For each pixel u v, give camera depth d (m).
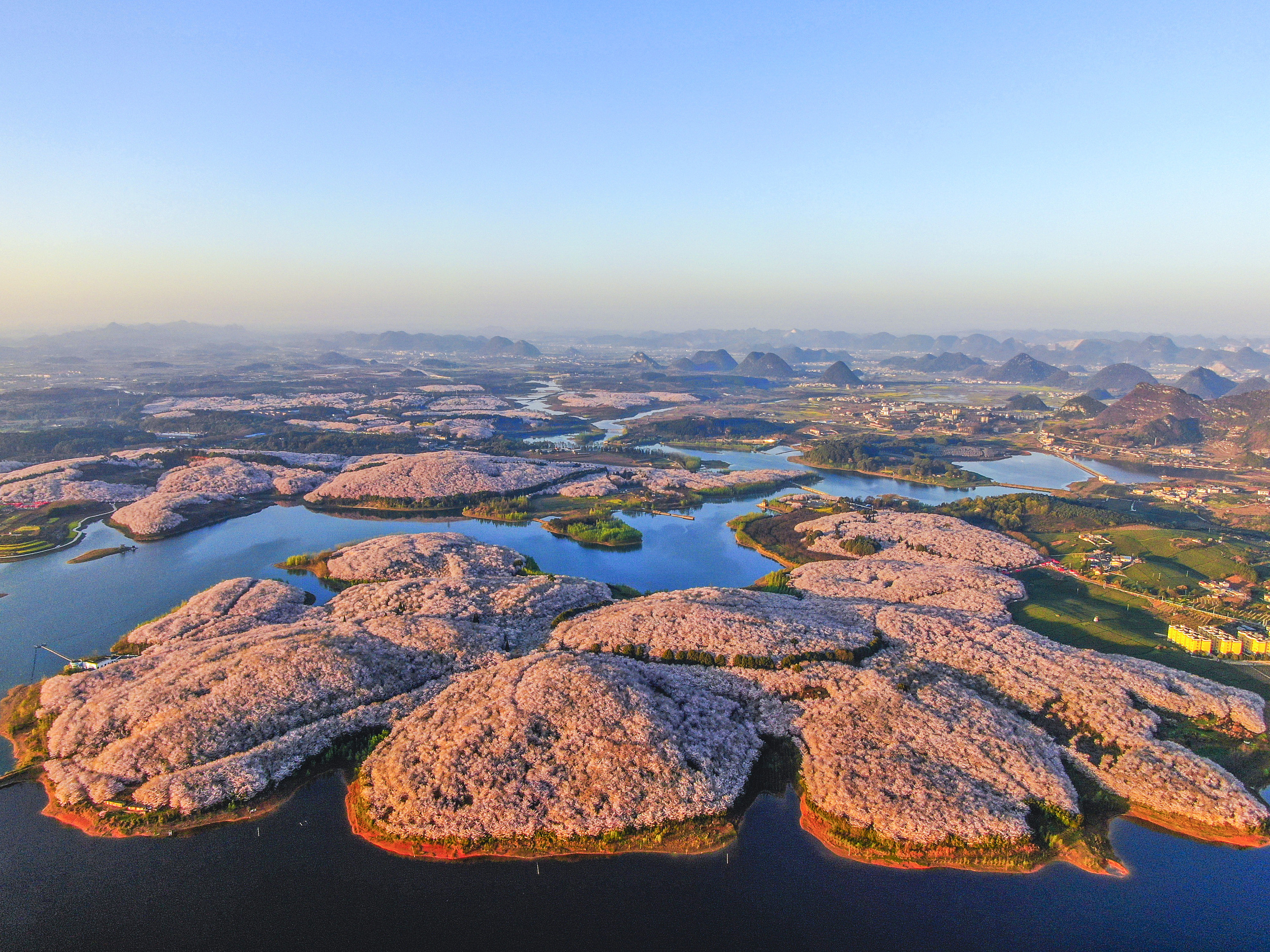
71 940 87.25
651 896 93.69
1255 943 86.38
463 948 86.00
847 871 97.44
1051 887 94.81
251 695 128.50
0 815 107.62
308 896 93.38
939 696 131.62
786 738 124.69
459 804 105.81
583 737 116.19
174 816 105.50
